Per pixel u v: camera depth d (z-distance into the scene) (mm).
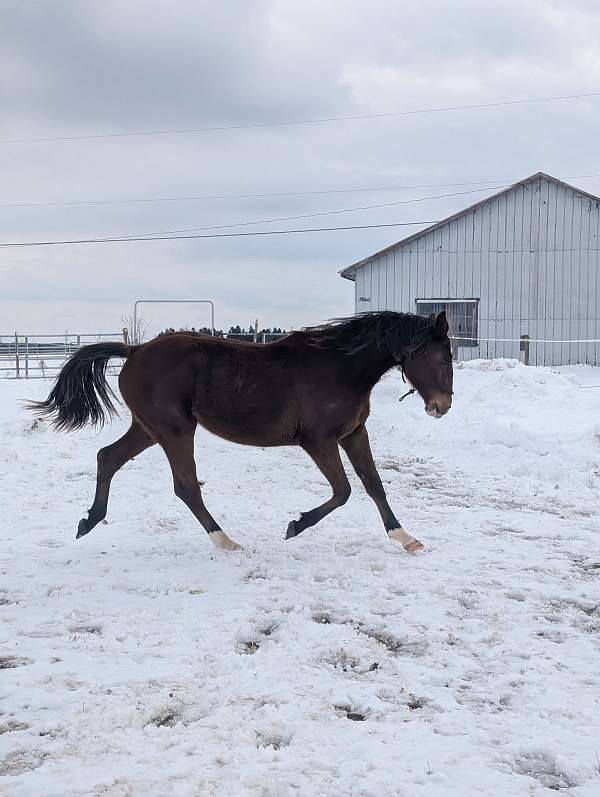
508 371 16688
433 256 28844
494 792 2572
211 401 5777
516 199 28141
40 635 4152
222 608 4559
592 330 28000
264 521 6914
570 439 10586
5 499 7773
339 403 5773
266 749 2855
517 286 28391
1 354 30312
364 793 2566
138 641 4039
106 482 6199
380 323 5863
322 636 4074
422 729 3041
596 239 27734
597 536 6438
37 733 2990
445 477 9430
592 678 3549
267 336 27188
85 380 6266
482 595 4824
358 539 6242
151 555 5801
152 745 2912
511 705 3303
